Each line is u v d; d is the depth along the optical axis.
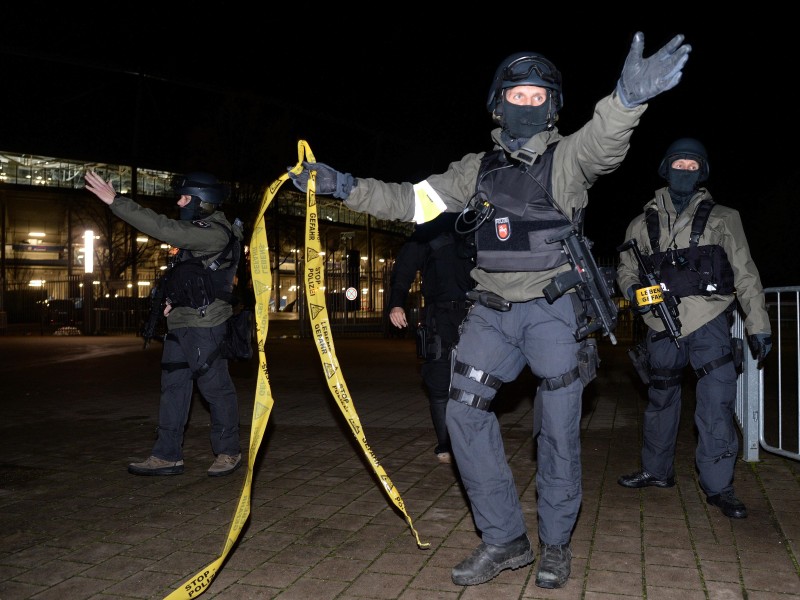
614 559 3.27
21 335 23.67
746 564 3.19
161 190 43.88
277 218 34.97
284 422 6.87
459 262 4.85
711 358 3.92
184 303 4.73
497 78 3.01
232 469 4.92
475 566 3.00
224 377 4.91
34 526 3.86
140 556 3.41
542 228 2.97
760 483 4.49
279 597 2.92
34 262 42.47
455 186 3.17
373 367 11.88
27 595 2.99
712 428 3.92
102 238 36.59
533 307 3.04
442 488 4.49
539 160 2.98
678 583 3.00
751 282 3.85
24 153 39.31
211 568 2.95
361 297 21.91
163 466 4.91
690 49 2.36
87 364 12.96
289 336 20.58
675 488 4.40
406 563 3.27
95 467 5.18
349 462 5.23
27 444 6.00
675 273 3.94
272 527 3.79
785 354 11.98
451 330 4.92
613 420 6.74
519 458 5.26
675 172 3.99
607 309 2.99
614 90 2.61
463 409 3.09
